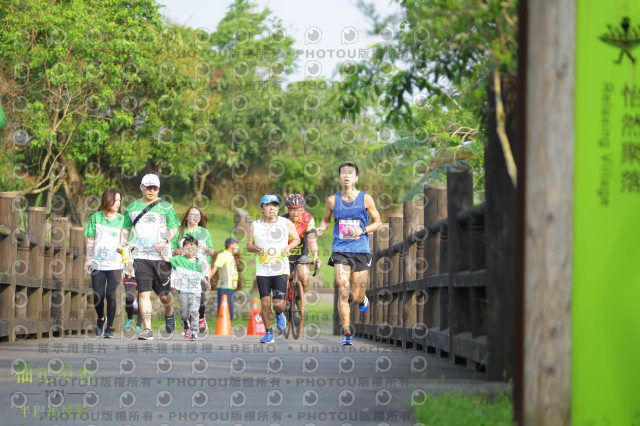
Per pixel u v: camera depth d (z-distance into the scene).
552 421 9.22
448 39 15.19
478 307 17.80
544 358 9.25
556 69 9.22
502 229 14.62
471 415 10.96
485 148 14.98
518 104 9.55
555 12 9.23
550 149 9.23
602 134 9.74
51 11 70.62
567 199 9.25
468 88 16.81
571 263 9.27
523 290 9.38
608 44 9.83
